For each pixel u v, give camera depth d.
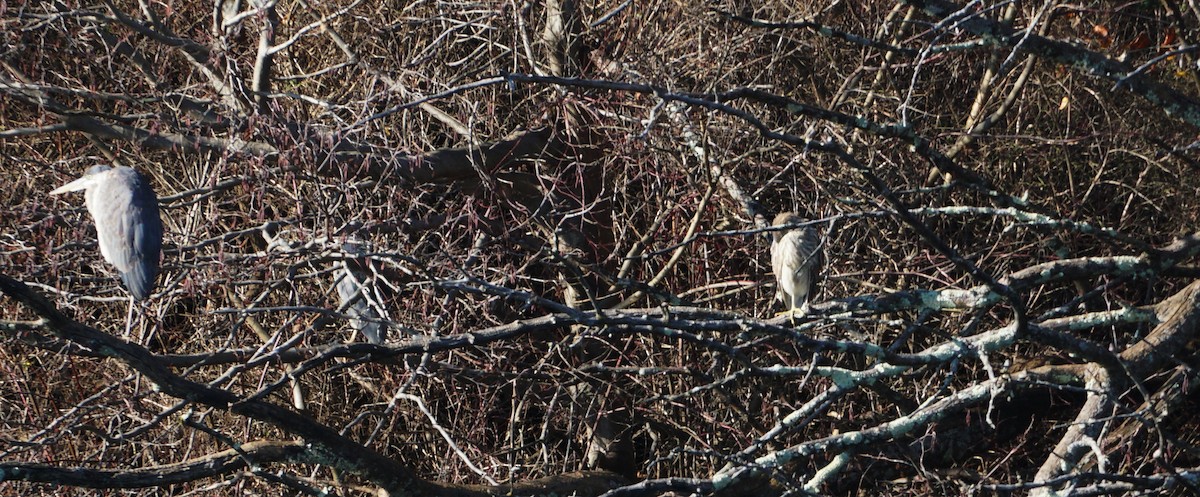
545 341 10.73
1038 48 6.50
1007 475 9.88
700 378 9.34
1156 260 7.13
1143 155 11.41
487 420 11.89
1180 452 10.31
